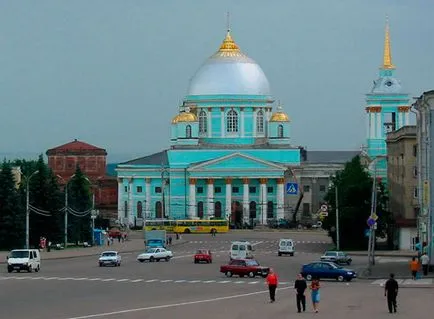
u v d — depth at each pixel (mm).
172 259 152750
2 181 173500
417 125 143750
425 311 76000
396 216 177375
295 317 71938
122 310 75375
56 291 92062
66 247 184875
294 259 150750
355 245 175875
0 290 92688
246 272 113562
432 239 120000
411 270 115938
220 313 73750
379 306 79688
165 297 86688
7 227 173125
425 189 124625
